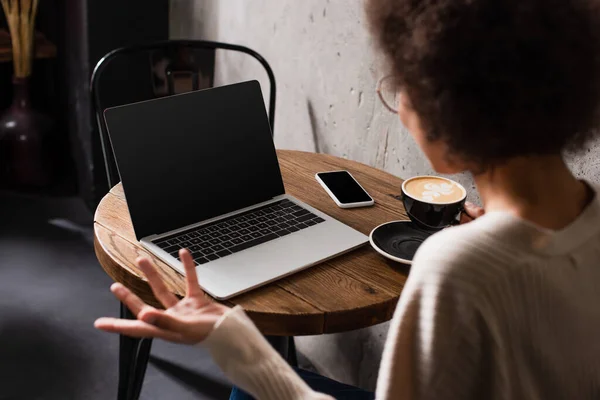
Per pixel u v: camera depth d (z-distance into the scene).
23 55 2.77
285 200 1.39
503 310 0.63
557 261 0.65
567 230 0.66
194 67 2.29
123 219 1.32
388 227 1.29
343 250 1.22
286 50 2.06
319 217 1.33
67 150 3.11
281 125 2.17
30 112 2.88
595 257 0.67
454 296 0.63
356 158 1.87
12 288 2.33
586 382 0.69
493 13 0.61
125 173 1.22
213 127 1.35
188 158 1.30
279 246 1.22
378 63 0.73
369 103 1.77
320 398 0.78
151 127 1.27
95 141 2.68
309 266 1.19
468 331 0.63
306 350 2.16
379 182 1.54
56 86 3.05
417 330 0.66
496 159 0.66
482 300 0.63
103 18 2.53
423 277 0.65
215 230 1.26
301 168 1.59
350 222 1.34
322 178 1.51
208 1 2.44
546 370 0.66
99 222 1.30
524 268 0.63
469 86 0.63
